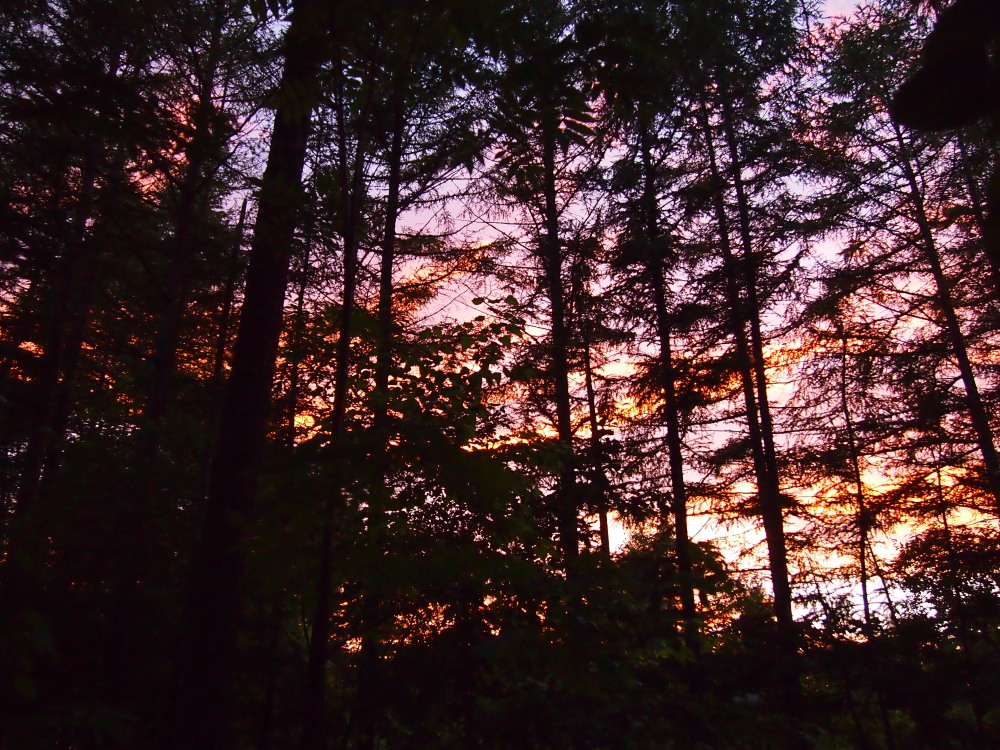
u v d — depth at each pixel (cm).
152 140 418
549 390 1116
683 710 387
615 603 404
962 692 595
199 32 629
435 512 436
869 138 1204
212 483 481
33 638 237
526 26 338
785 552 1216
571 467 748
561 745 368
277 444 532
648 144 1175
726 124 1242
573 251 1181
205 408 826
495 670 402
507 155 434
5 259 503
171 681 427
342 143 395
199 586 449
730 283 1256
